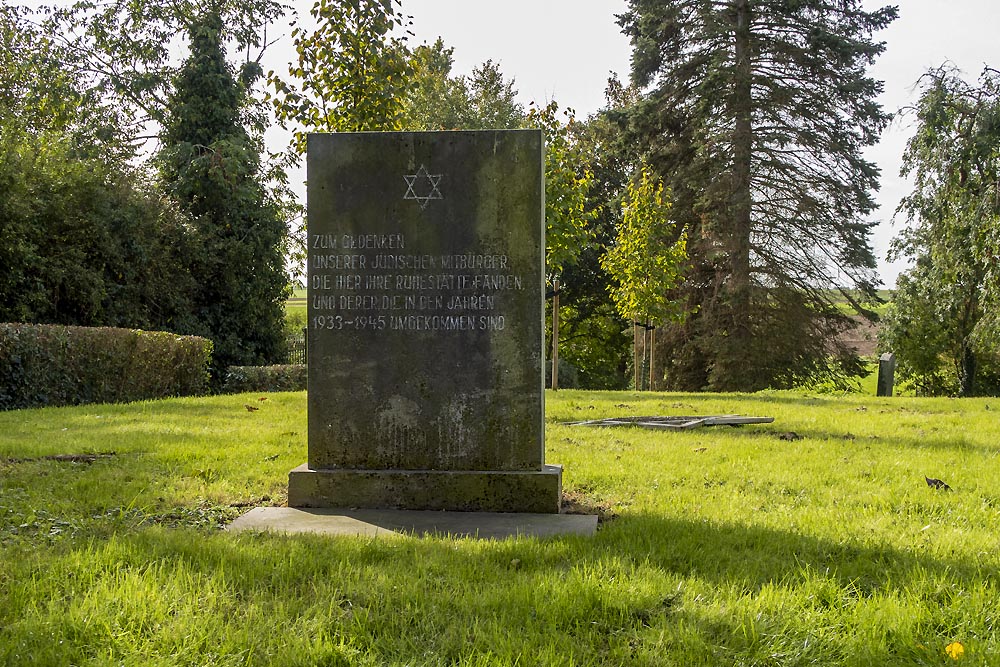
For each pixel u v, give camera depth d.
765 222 32.53
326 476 6.77
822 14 31.94
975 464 8.62
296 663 3.63
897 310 33.75
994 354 31.84
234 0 31.92
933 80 21.83
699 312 34.59
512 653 3.72
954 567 4.88
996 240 20.66
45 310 24.03
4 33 31.69
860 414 14.38
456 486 6.66
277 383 22.25
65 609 4.14
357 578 4.60
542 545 5.34
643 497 7.10
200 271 29.83
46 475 7.61
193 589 4.38
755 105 31.97
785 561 5.02
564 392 20.00
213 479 7.78
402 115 13.40
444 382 6.77
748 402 17.03
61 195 24.94
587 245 18.09
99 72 32.09
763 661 3.70
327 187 6.83
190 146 29.83
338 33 12.69
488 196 6.71
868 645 3.80
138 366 17.56
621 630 3.99
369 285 6.81
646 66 33.25
